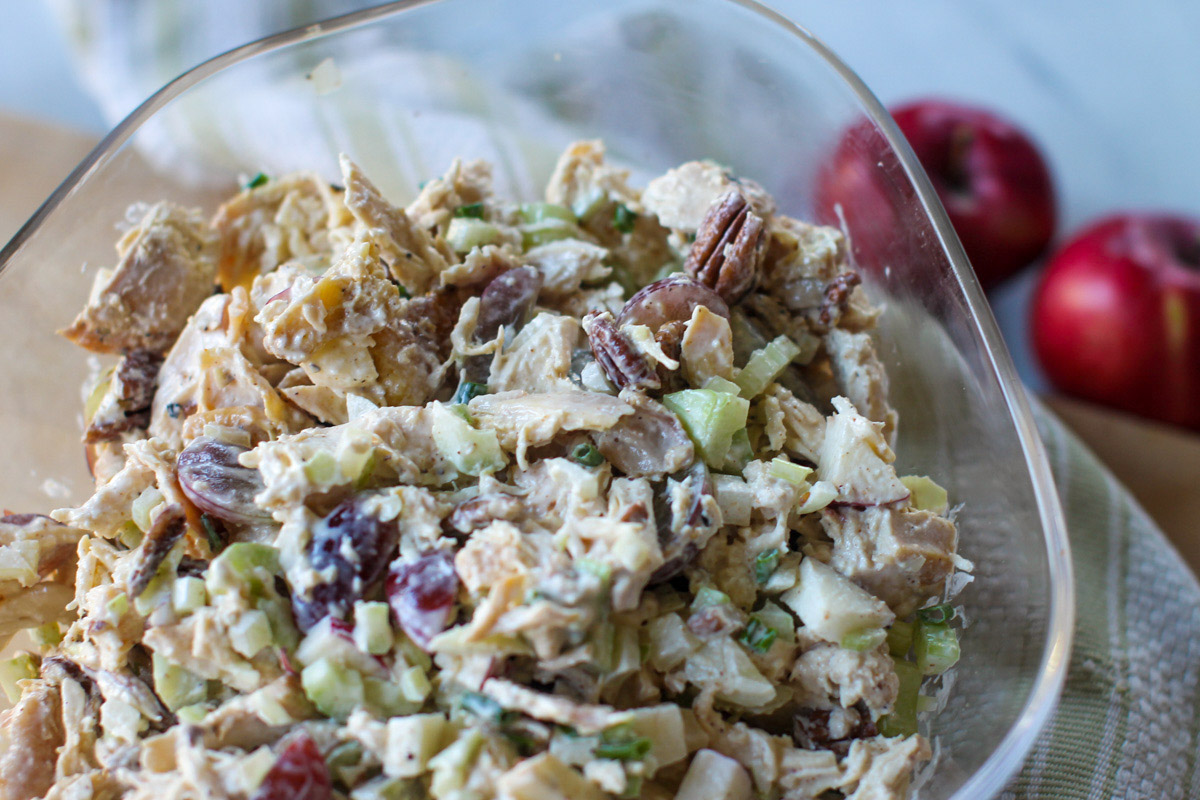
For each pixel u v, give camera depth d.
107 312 0.33
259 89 0.37
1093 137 0.58
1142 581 0.37
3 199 0.48
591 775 0.26
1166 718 0.35
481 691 0.27
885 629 0.30
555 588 0.27
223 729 0.27
